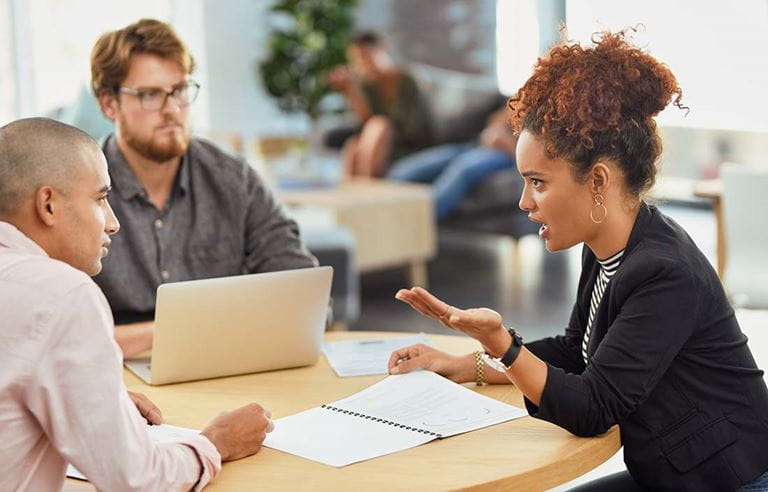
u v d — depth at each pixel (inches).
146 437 77.4
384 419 93.6
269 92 392.8
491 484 80.4
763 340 197.0
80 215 79.7
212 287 103.0
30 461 76.5
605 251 93.1
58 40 347.9
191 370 105.9
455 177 317.7
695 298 89.7
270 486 80.6
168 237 129.7
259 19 403.9
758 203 176.9
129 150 127.9
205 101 396.8
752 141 336.8
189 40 390.6
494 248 345.4
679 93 91.0
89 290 75.4
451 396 98.3
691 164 346.6
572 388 88.0
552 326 252.2
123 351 113.3
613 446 90.1
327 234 244.5
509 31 408.5
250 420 86.7
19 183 78.1
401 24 416.2
